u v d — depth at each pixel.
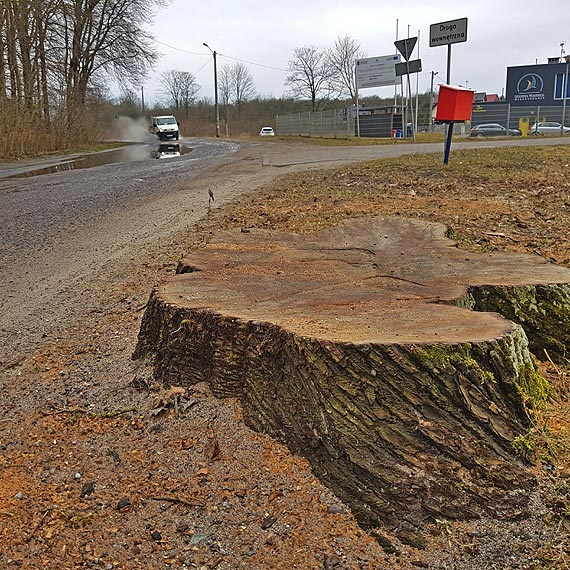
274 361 2.65
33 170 18.00
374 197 8.54
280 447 2.59
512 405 2.49
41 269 6.02
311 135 45.19
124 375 3.31
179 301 3.08
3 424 2.96
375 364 2.37
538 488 2.26
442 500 2.20
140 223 8.16
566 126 36.00
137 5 39.06
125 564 2.10
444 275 3.42
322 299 3.04
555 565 1.99
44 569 2.08
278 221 6.91
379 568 2.05
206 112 71.88
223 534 2.22
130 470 2.57
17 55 26.91
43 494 2.43
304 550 2.13
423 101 51.53
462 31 15.73
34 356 3.76
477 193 8.70
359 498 2.27
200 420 2.81
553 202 7.79
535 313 3.19
